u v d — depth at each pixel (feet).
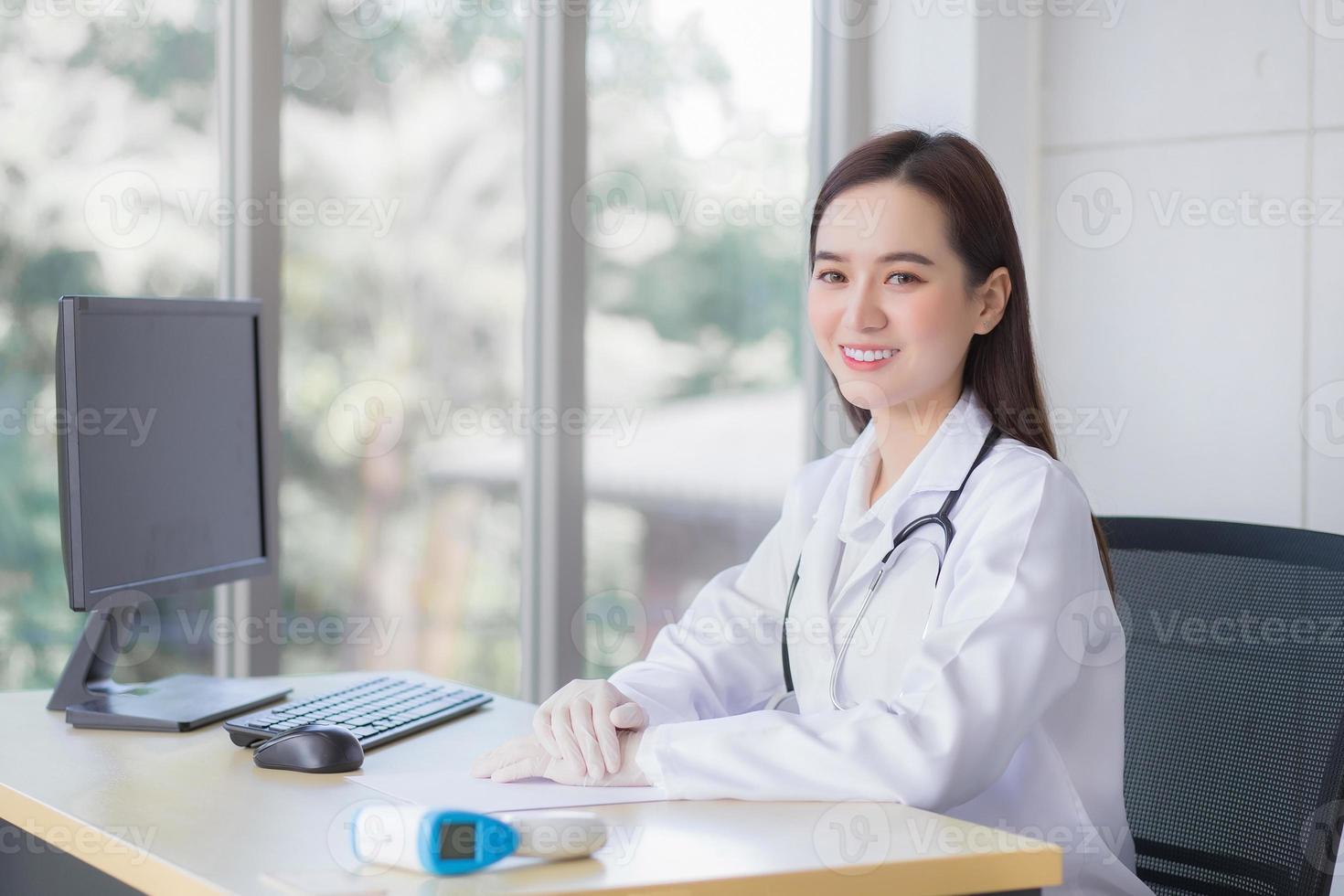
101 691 5.64
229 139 7.39
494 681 8.34
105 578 5.24
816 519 5.39
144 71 7.17
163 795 4.15
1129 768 5.41
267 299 7.43
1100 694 4.86
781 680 5.55
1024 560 4.52
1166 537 5.79
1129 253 8.29
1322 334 7.52
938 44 8.87
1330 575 5.16
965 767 4.09
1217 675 5.32
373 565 7.89
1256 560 5.46
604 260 8.52
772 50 9.24
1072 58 8.55
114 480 5.30
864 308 4.94
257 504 6.28
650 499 8.77
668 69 8.77
